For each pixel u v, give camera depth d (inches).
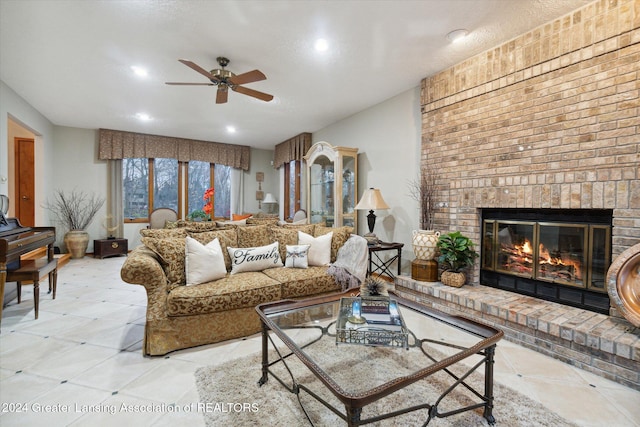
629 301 76.2
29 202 226.8
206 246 102.4
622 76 82.1
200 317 87.2
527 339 88.8
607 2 84.2
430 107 134.8
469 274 121.6
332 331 70.9
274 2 86.3
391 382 44.4
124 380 70.6
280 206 294.7
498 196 110.5
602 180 85.8
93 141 232.8
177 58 118.2
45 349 84.7
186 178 268.7
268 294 96.0
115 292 138.8
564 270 99.0
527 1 86.1
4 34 102.0
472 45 110.0
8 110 147.3
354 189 185.2
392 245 144.4
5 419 57.5
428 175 136.6
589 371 75.9
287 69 128.2
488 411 57.9
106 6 87.9
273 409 61.2
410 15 92.2
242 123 214.1
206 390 66.9
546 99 97.4
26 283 147.7
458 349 58.2
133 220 249.9
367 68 127.7
